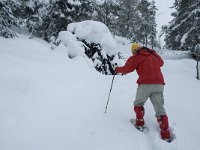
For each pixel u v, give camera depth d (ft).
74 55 32.45
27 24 48.26
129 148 13.79
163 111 15.39
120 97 21.15
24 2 45.78
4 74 19.69
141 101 15.96
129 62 16.14
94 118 16.85
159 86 15.62
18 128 14.33
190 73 35.45
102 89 22.67
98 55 34.06
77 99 19.57
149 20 90.38
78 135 14.64
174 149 14.26
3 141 13.00
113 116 17.47
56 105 17.87
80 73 26.16
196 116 19.11
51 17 48.03
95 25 34.91
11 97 17.07
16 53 27.71
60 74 23.99
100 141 14.20
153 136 15.23
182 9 58.49
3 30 36.70
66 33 35.04
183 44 47.55
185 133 16.14
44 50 34.09
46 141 13.71
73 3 46.96
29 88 19.11
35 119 15.55
